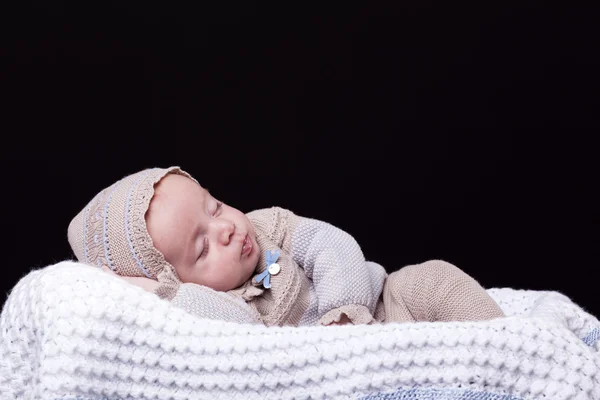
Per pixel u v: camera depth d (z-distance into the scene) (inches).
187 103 138.6
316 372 54.1
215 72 139.3
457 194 140.1
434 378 53.6
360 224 141.2
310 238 79.6
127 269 73.2
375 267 80.4
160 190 74.6
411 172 140.7
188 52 138.1
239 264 75.2
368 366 53.8
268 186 141.6
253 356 54.3
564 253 136.9
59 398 52.7
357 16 139.6
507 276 137.9
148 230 72.7
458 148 139.8
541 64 137.0
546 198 137.9
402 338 54.2
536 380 53.9
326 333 55.1
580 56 135.9
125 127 135.9
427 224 140.6
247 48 139.8
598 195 136.4
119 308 54.9
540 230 137.9
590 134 136.7
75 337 53.8
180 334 54.9
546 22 136.3
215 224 75.0
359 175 141.4
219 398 54.2
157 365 54.5
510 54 137.7
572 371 54.1
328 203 141.8
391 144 140.6
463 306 71.4
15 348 57.5
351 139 140.9
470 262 139.0
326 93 140.6
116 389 54.2
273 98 140.7
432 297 72.6
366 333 54.7
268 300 77.3
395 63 139.6
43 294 55.8
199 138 139.4
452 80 138.9
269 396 54.2
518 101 138.0
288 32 139.9
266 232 80.8
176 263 73.6
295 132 141.3
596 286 135.5
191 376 54.3
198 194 76.2
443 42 138.6
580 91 136.3
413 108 140.1
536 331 54.7
